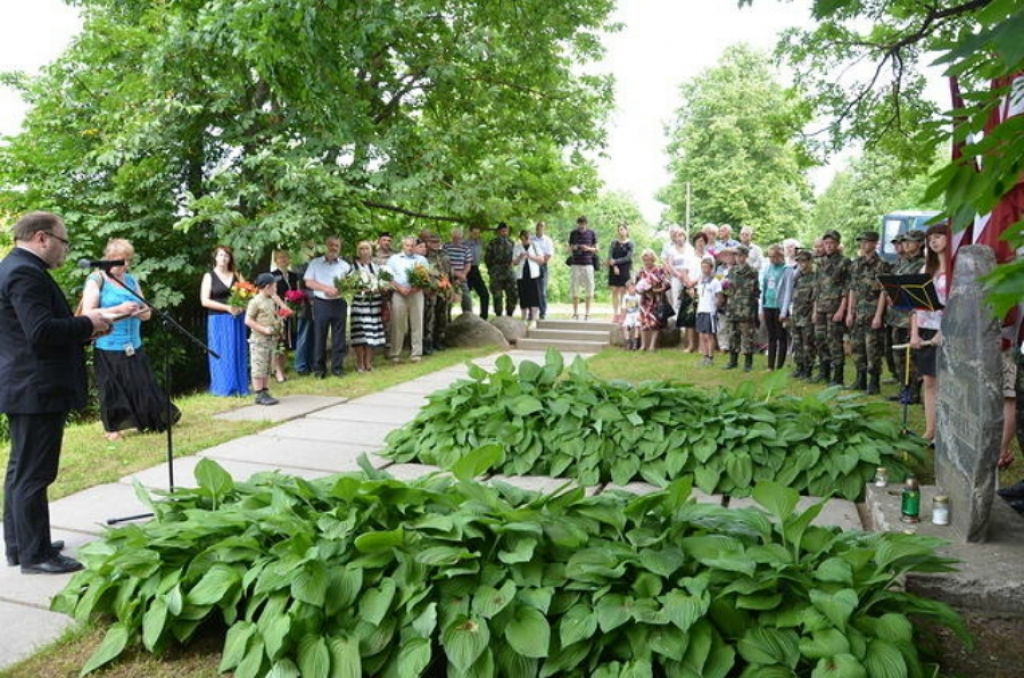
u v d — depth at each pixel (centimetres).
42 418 430
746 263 1122
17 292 412
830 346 998
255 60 965
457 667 295
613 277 1559
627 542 345
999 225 577
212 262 1348
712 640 297
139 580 365
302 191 1136
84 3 1374
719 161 4559
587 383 677
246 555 359
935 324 682
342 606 322
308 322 1173
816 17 222
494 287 1565
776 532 357
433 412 684
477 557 325
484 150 1572
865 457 567
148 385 743
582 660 302
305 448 714
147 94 1193
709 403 652
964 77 243
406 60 1393
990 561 407
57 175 1296
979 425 421
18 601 401
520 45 1391
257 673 316
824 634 289
